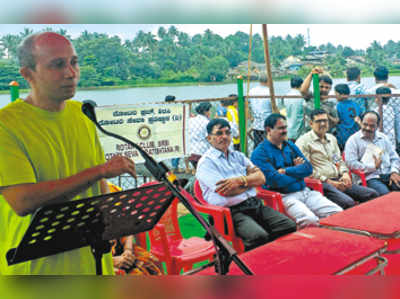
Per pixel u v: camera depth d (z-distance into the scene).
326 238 2.42
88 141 1.63
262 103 6.20
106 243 1.39
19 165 1.35
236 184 3.39
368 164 4.52
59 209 1.14
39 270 1.47
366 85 6.85
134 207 1.34
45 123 1.46
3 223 1.48
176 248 3.00
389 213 2.94
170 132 4.57
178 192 1.29
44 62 1.36
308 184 4.12
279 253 2.21
